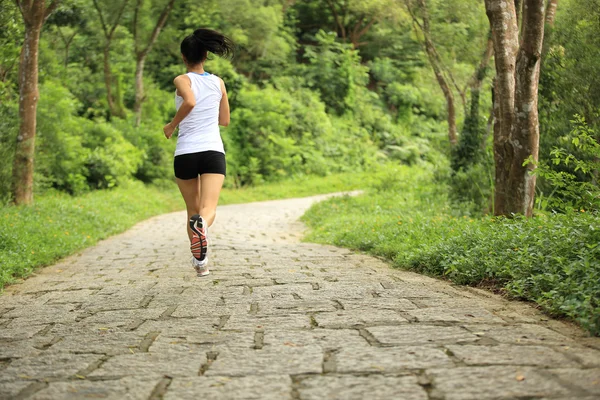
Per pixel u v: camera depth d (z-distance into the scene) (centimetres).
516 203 738
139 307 432
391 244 747
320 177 2994
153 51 3105
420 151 3538
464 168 1359
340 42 4003
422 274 589
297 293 460
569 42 962
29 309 446
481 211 1098
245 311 400
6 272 606
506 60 762
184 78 503
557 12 1029
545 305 389
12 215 1049
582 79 934
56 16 2012
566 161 594
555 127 948
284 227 1416
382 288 477
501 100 768
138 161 2216
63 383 259
